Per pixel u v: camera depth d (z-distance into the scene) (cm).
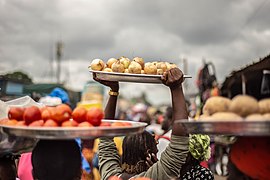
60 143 191
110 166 279
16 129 172
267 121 141
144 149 262
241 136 183
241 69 572
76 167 192
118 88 282
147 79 234
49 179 188
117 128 174
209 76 1091
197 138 275
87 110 189
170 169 234
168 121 598
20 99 266
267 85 221
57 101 531
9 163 228
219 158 955
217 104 172
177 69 226
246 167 177
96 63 247
